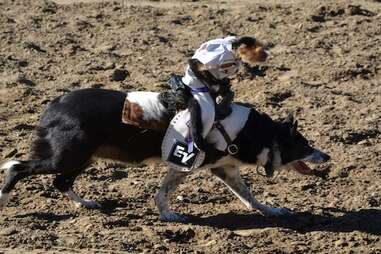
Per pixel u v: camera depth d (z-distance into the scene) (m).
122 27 23.53
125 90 19.19
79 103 13.27
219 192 14.80
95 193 14.57
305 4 25.69
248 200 13.96
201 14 24.66
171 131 13.23
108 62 20.98
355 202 14.42
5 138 16.78
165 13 24.83
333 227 13.52
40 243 12.54
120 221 13.43
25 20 23.78
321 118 17.97
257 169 15.15
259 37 22.83
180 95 13.13
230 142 13.25
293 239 13.04
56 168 13.26
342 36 23.02
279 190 14.95
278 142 13.45
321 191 14.89
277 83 19.88
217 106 13.16
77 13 24.72
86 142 13.16
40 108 18.33
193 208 14.21
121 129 13.25
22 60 21.05
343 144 16.75
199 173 15.45
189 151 13.20
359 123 17.75
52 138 13.23
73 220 13.49
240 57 13.02
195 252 12.45
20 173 13.38
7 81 19.72
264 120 13.48
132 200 14.42
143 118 13.19
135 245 12.61
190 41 22.62
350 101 18.88
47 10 24.73
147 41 22.42
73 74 20.30
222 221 13.71
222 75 13.07
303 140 13.62
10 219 13.44
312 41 22.52
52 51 21.73
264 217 13.88
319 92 19.36
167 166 14.62
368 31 23.42
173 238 12.98
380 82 20.17
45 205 14.05
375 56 21.59
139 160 13.59
